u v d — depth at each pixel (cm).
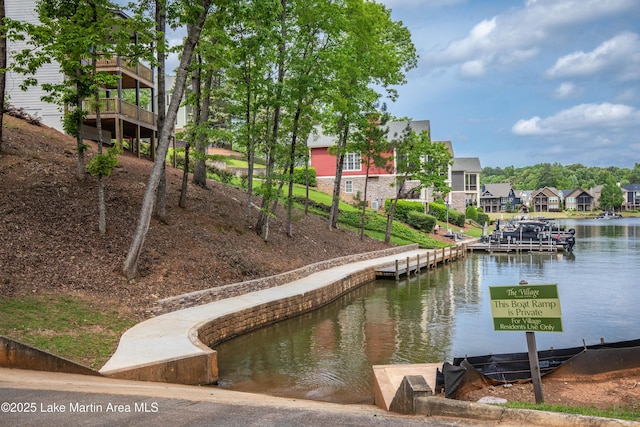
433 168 3659
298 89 2228
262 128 2233
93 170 1523
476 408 645
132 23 1496
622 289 2336
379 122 3481
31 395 707
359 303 2070
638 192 15488
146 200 1434
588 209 14400
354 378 1098
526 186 18875
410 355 1291
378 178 5209
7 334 966
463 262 3622
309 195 4225
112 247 1515
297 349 1339
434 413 670
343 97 2839
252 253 2030
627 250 4238
